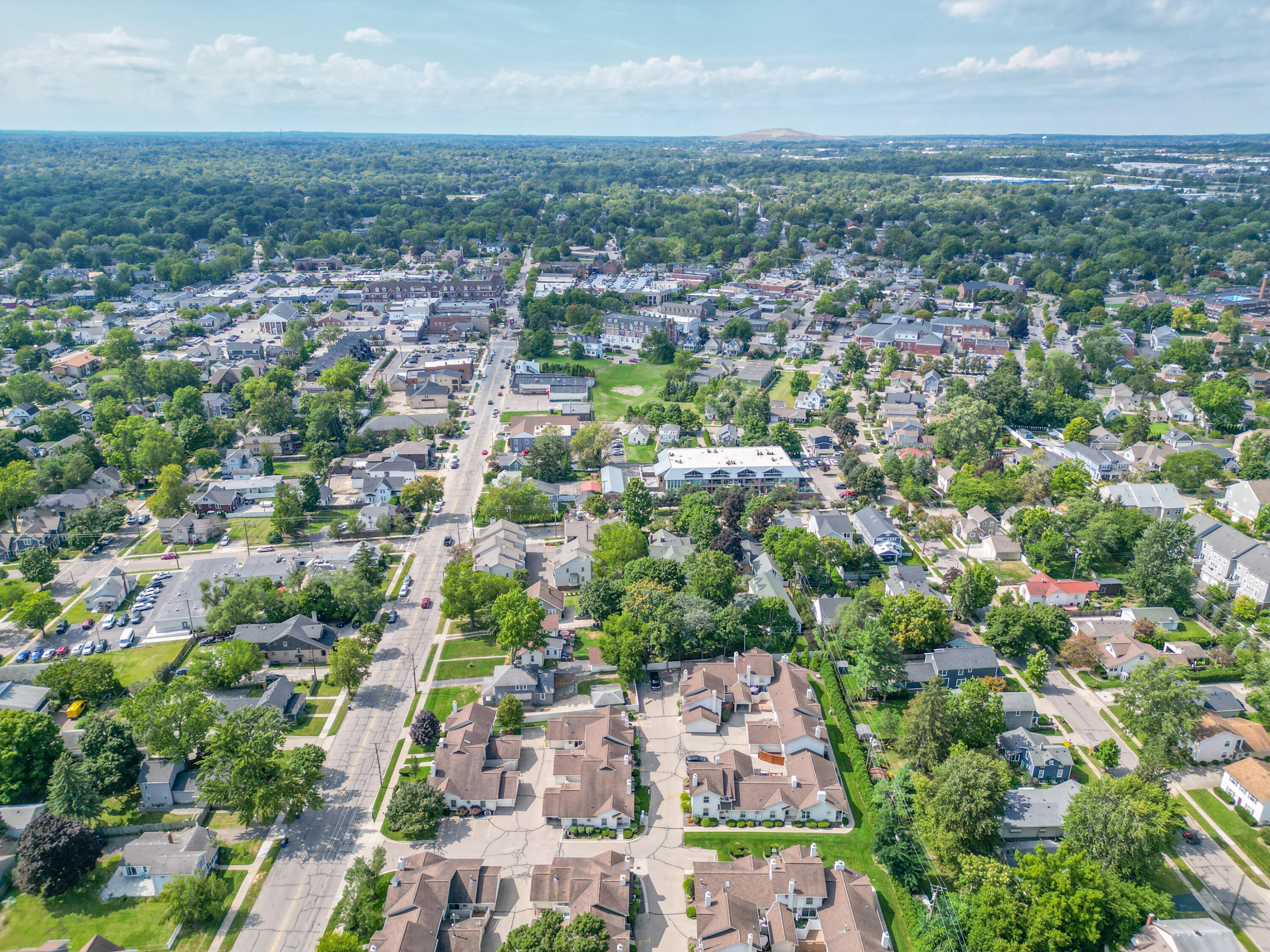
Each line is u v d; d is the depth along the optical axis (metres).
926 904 102.12
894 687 141.62
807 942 98.88
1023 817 113.12
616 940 94.44
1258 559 171.38
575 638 157.62
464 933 95.81
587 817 114.25
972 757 111.12
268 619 158.00
